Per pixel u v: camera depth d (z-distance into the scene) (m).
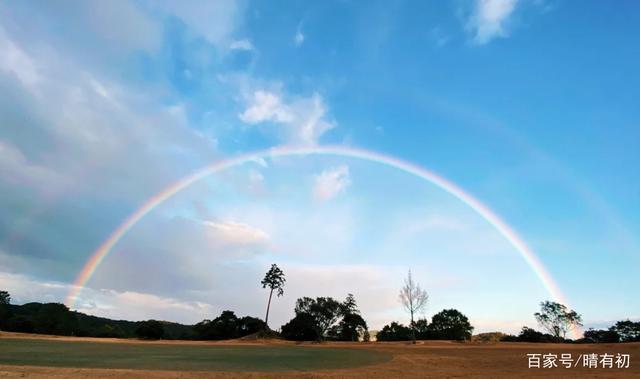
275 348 47.03
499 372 22.98
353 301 96.81
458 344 59.31
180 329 105.94
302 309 93.38
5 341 46.19
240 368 22.78
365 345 57.69
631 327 84.69
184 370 20.89
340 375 20.50
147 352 34.88
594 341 83.12
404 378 20.11
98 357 28.25
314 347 50.16
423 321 98.19
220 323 88.19
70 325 86.38
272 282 91.31
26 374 17.67
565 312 88.94
